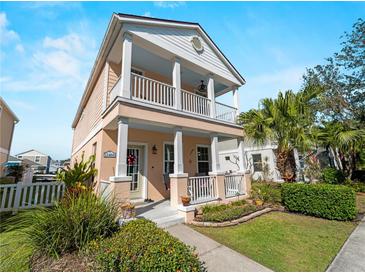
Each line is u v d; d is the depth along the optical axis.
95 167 7.47
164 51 7.01
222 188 7.69
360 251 3.88
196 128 7.31
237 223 5.65
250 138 8.79
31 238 3.37
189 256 2.55
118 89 6.08
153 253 2.48
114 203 4.25
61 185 6.81
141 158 8.23
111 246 2.86
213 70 8.79
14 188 6.26
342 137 10.33
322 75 14.32
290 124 7.36
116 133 7.14
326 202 6.18
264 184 10.41
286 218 6.27
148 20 6.38
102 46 6.91
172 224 5.43
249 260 3.51
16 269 3.03
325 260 3.53
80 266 2.95
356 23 13.16
